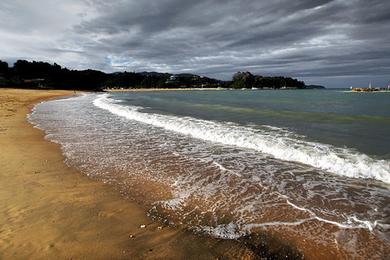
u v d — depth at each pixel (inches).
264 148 405.1
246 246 173.5
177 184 276.8
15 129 564.7
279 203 233.5
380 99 1621.6
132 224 199.2
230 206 228.8
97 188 266.5
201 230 192.1
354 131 512.7
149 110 965.2
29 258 157.6
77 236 181.8
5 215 208.7
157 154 385.4
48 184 273.9
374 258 163.2
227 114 818.8
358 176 289.9
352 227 195.9
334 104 1220.5
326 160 335.9
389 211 217.9
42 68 3986.2
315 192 254.7
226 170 316.2
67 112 911.0
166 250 168.4
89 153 391.2
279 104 1235.2
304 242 178.7
